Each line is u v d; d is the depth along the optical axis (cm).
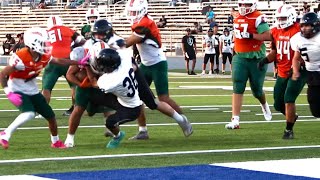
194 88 4428
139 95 2150
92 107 2114
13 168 1720
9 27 9694
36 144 2116
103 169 1714
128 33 8462
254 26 2512
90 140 2209
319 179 1595
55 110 3123
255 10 2516
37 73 1986
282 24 2355
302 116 2934
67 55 2686
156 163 1802
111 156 1902
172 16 8538
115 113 2031
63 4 9575
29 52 1938
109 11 8762
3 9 9819
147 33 2284
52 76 2667
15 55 1933
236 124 2522
